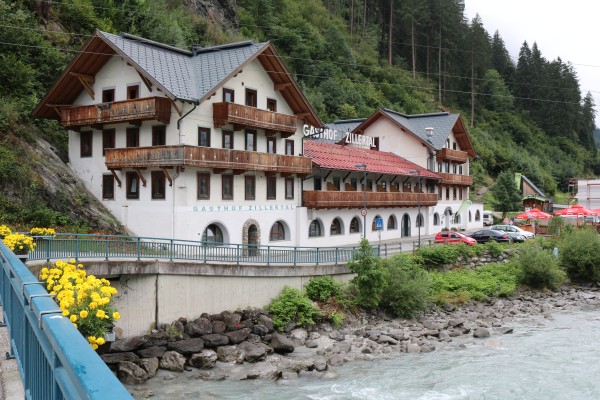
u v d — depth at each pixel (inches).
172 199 1279.5
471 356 985.5
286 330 1060.5
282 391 782.5
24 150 1283.2
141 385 788.0
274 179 1561.3
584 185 2918.3
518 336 1145.4
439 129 2482.8
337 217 1797.5
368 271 1202.6
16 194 1188.5
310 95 3070.9
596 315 1385.3
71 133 1475.1
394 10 4549.7
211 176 1360.7
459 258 1685.5
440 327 1180.5
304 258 1224.2
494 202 3371.1
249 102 1488.7
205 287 1017.5
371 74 3927.2
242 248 1111.0
